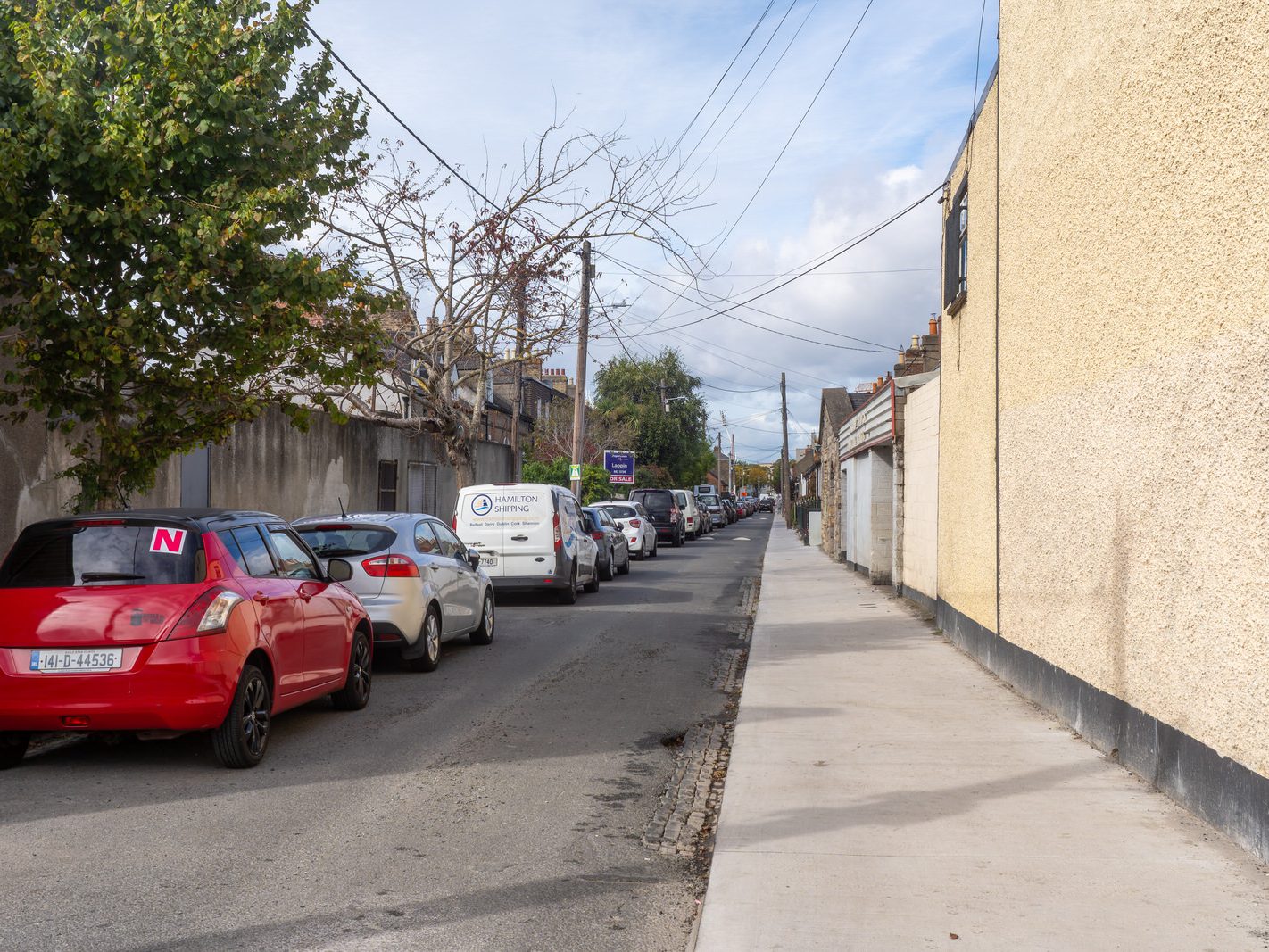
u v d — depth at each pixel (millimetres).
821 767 6984
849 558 26156
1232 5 5133
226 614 6961
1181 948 4098
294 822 6031
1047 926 4332
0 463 10727
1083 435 7574
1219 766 5410
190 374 9594
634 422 58875
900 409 18766
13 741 7145
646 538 31422
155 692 6691
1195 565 5652
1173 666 5984
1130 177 6578
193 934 4410
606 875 5254
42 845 5574
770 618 15562
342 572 8844
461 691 10266
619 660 12281
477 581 13164
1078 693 7770
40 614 6777
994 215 10594
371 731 8492
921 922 4414
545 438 47125
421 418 20922
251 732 7254
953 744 7559
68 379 9016
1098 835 5453
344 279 9875
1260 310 4879
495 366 21578
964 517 12227
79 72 8492
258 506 17047
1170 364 5957
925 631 13969
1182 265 5781
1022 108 9359
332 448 19750
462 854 5531
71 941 4320
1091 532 7414
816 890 4809
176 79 8586
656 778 7141
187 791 6664
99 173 8359
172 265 8539
